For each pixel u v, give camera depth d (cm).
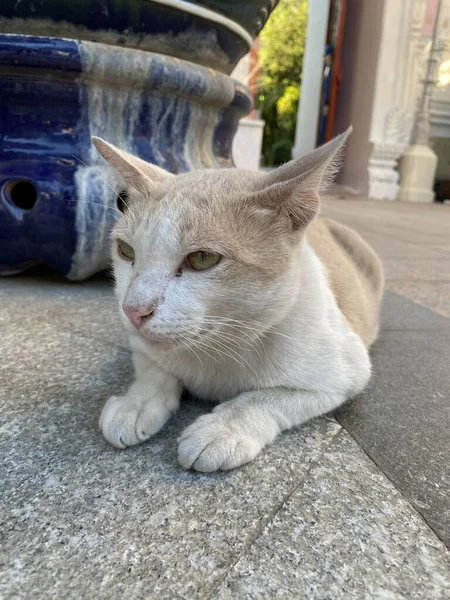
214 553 18
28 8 44
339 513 20
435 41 169
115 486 21
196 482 22
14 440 25
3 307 45
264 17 59
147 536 19
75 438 25
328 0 200
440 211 147
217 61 55
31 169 45
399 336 44
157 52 49
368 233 100
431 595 17
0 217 46
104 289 52
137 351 31
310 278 30
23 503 20
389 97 173
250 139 121
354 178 192
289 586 17
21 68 43
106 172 47
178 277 25
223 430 24
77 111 46
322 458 24
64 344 37
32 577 17
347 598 17
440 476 24
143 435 24
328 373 28
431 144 188
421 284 63
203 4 51
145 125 50
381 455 25
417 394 32
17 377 31
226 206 25
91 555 18
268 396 27
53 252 48
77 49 43
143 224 26
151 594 16
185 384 29
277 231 26
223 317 26
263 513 20
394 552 19
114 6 45
